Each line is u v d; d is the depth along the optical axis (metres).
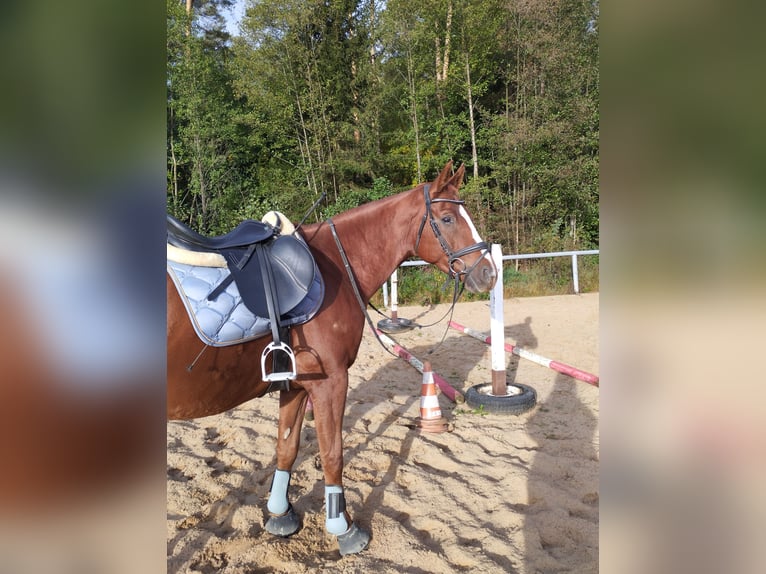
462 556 2.36
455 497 2.89
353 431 3.86
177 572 2.28
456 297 2.96
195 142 14.91
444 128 16.55
